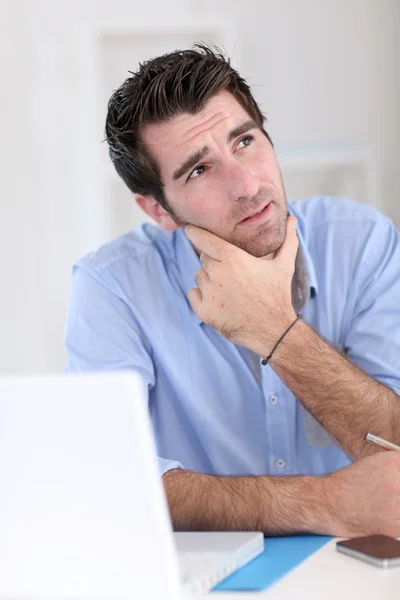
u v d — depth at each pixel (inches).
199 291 58.2
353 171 108.8
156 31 106.2
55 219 110.6
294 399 61.9
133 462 27.9
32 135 109.8
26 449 28.5
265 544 42.3
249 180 56.8
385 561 36.6
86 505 28.7
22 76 109.2
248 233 57.8
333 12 107.8
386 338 60.3
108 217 109.2
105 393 27.4
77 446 28.1
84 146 109.0
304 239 66.2
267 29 108.0
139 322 62.5
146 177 60.8
